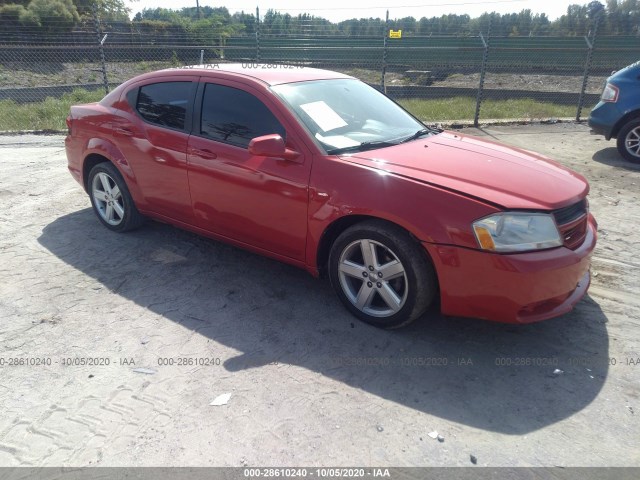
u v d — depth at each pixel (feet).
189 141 13.58
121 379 9.84
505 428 8.72
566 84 61.57
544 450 8.25
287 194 11.78
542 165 12.07
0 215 18.34
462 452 8.20
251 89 12.83
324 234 11.61
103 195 16.79
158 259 15.02
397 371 10.18
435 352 10.80
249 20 51.55
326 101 13.25
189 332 11.42
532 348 10.95
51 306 12.42
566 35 55.67
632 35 53.42
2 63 74.08
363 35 52.26
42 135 34.04
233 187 12.73
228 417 8.88
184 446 8.27
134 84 15.48
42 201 19.89
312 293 13.19
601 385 9.79
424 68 68.13
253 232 12.92
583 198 11.11
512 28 58.18
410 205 10.26
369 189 10.70
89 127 16.40
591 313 12.24
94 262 14.79
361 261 11.66
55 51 74.02
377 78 62.85
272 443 8.34
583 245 10.73
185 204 14.21
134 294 13.04
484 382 9.88
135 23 70.85
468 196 10.03
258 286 13.52
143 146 14.67
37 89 56.90
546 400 9.39
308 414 8.98
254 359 10.50
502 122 38.06
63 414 8.95
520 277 9.64
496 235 9.72
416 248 10.44
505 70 67.67
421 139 13.29
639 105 25.34
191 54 72.69
